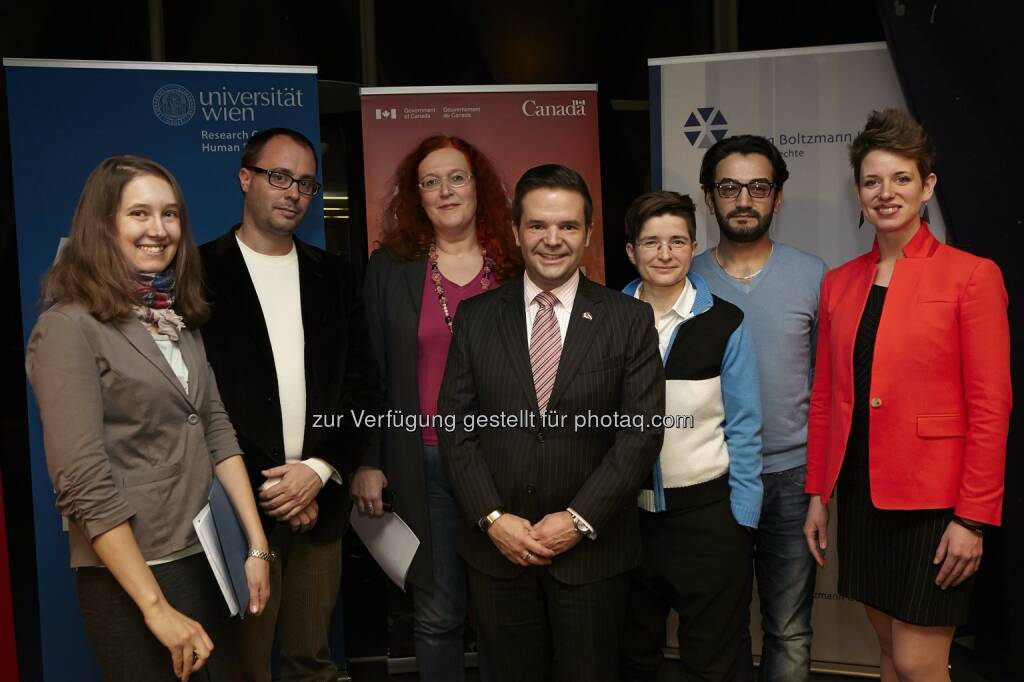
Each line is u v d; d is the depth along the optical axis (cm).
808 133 290
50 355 162
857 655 297
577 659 204
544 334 212
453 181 266
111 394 167
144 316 174
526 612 210
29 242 258
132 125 266
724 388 231
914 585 208
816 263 260
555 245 203
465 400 214
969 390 201
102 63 263
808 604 256
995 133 263
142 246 173
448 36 360
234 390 229
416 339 261
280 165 239
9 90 256
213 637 180
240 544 186
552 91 298
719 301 235
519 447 204
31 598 329
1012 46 255
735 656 232
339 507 247
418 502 260
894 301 211
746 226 250
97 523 159
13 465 329
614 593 207
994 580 290
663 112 296
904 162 206
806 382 255
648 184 369
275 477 230
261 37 350
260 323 234
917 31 272
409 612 314
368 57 357
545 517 202
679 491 228
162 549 170
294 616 252
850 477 222
